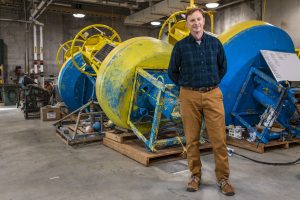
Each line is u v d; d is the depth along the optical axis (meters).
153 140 3.54
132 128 3.88
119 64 3.86
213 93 2.55
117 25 13.88
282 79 3.98
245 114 4.57
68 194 2.69
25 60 12.22
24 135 5.49
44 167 3.51
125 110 3.91
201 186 2.81
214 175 3.11
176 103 3.40
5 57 12.22
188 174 3.16
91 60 5.56
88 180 3.04
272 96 4.23
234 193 2.61
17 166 3.56
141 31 14.51
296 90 5.27
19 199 2.61
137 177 3.10
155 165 3.48
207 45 2.54
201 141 3.93
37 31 12.45
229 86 4.34
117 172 3.27
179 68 2.68
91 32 13.35
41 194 2.71
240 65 4.34
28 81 8.68
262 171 3.22
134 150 3.74
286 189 2.71
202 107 2.58
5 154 4.14
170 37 4.95
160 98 3.44
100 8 13.01
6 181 3.06
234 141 4.36
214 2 8.31
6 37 12.19
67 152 4.20
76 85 6.97
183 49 2.56
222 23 10.84
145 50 3.88
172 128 4.12
